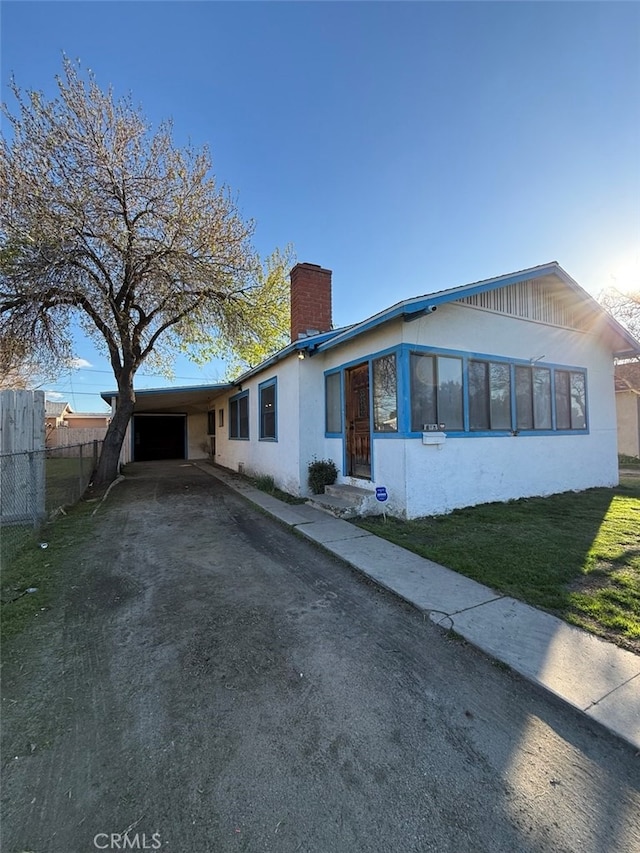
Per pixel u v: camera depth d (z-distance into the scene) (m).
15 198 7.79
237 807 1.61
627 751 1.91
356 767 1.81
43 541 5.34
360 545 5.01
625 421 15.81
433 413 6.56
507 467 7.55
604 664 2.54
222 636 2.97
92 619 3.22
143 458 18.75
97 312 10.09
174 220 9.07
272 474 9.92
